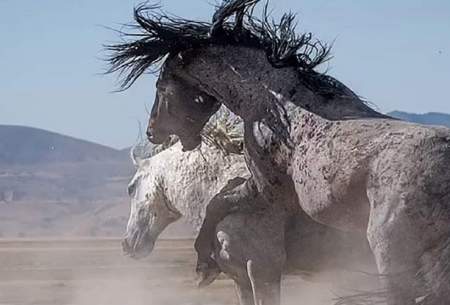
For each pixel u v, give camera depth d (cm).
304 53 1416
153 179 1698
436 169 1171
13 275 2864
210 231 1529
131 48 1496
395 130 1220
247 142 1420
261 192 1432
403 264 1188
